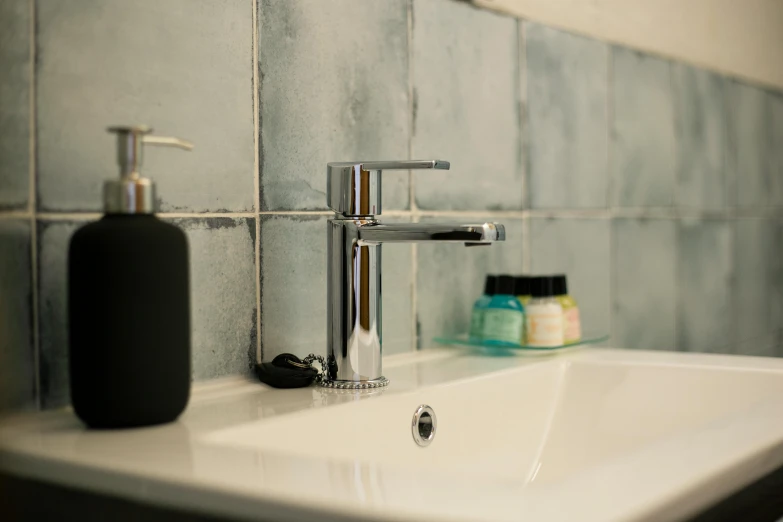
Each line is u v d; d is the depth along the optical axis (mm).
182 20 764
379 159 972
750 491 539
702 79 1709
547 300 1026
